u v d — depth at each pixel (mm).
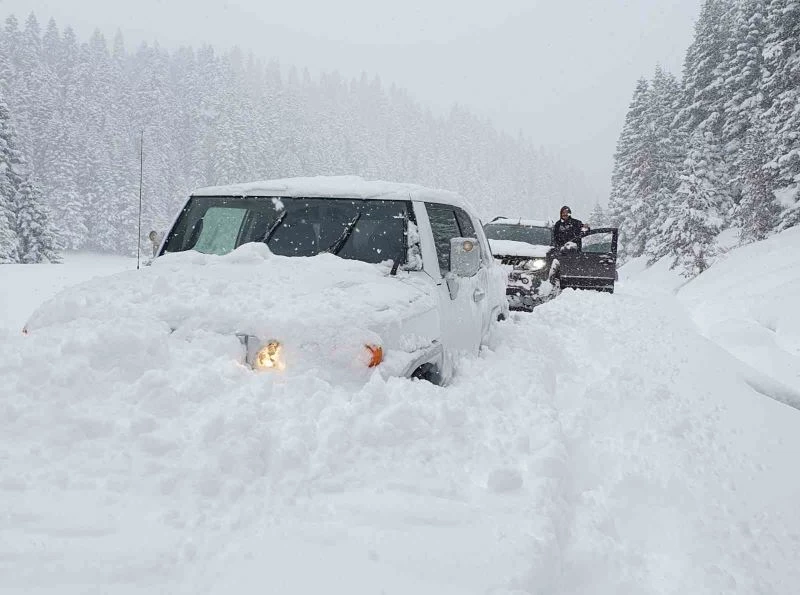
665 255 33969
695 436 4234
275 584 1814
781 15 27359
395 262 4109
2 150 43281
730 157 35844
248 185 4734
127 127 101812
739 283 15930
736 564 2615
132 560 1815
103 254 78250
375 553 2016
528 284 11570
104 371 2768
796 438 4406
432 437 2938
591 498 3061
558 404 4766
